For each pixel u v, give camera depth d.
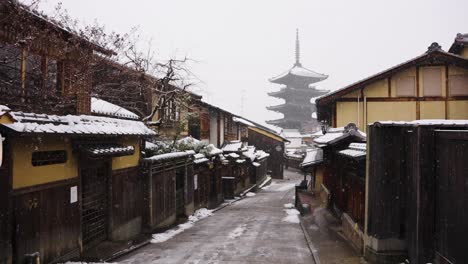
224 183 29.00
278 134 53.34
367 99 22.00
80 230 10.31
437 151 8.01
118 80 17.56
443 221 7.67
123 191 13.12
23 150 8.04
